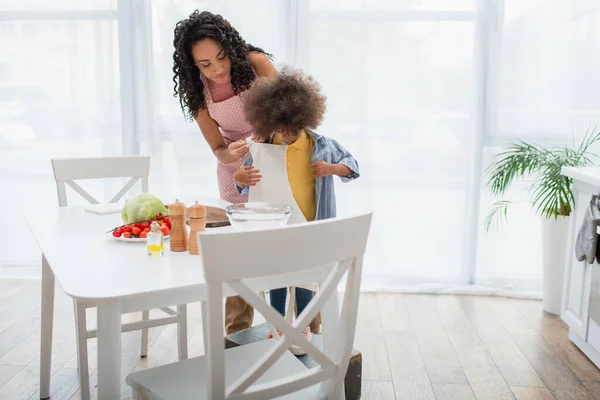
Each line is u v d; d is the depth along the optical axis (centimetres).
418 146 330
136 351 260
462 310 312
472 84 323
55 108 339
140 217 177
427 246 341
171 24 325
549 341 273
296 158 191
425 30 320
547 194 302
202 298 134
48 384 218
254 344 162
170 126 335
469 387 230
